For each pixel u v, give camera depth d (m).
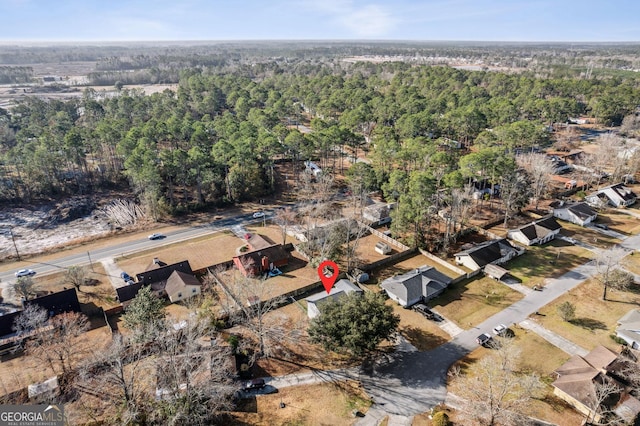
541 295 60.41
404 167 99.81
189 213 91.50
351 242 76.12
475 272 65.81
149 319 48.34
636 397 41.41
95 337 52.09
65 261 71.19
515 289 62.09
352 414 40.78
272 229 84.00
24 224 85.31
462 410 39.62
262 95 180.62
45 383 43.47
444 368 46.75
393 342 50.47
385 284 61.56
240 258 66.44
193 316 50.38
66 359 48.00
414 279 60.69
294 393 43.59
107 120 129.25
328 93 183.50
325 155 114.12
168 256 73.00
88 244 77.75
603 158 107.94
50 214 89.00
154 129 112.31
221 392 39.84
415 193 71.88
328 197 96.25
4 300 60.12
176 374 38.91
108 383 42.94
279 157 126.31
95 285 63.75
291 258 72.81
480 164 81.69
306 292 62.06
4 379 45.47
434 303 58.91
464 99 157.25
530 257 71.25
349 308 47.16
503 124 123.69
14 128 140.12
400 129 124.25
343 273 66.38
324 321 46.88
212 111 164.88
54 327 49.38
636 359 45.84
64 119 141.00
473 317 55.78
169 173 90.25
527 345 50.03
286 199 99.50
